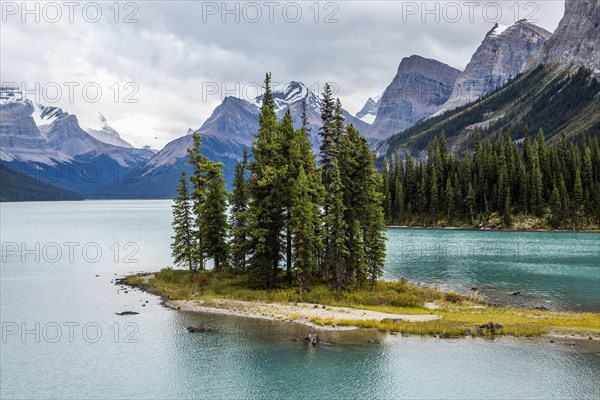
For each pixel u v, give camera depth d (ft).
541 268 250.57
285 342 123.44
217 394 96.84
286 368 107.86
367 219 179.73
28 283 210.38
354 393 96.37
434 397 94.38
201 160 206.28
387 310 151.64
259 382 101.24
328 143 178.91
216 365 110.22
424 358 112.47
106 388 99.50
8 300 174.60
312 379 102.42
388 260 279.28
